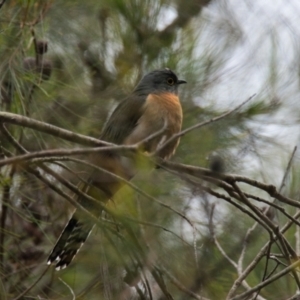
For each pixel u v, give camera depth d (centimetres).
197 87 1163
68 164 947
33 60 973
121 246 812
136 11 1148
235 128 1146
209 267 984
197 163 1077
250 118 1152
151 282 900
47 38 1054
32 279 950
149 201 835
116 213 729
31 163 768
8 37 951
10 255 958
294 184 1141
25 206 950
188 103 1166
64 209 989
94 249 889
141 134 1067
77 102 1059
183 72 1165
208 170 810
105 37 1144
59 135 770
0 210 988
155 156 806
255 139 1155
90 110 1091
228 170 1111
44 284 955
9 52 949
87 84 1105
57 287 959
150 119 1076
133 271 813
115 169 862
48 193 984
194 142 1095
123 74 1145
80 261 879
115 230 799
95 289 891
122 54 1155
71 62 1077
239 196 821
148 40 1160
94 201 775
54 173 779
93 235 946
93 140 775
